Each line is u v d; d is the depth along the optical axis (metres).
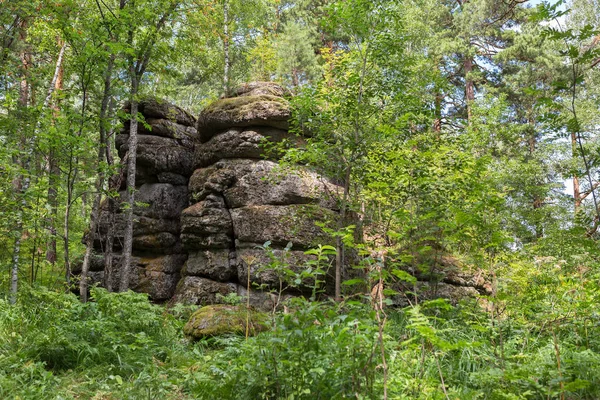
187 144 13.61
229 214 11.19
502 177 12.41
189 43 13.60
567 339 5.70
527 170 14.19
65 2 9.68
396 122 8.03
